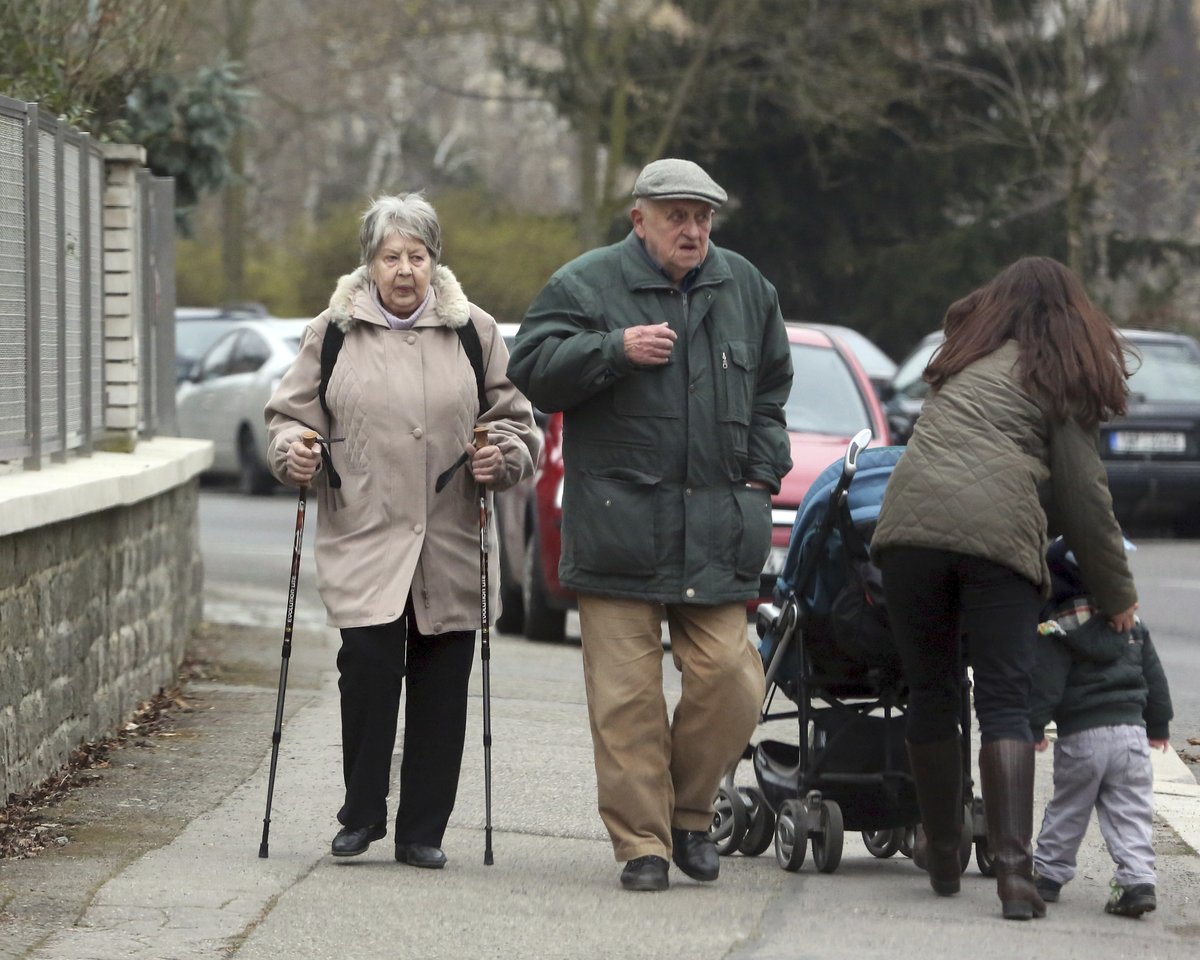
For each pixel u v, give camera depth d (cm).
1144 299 10012
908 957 1548
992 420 1666
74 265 2662
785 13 9981
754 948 1573
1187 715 2961
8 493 2009
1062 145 9331
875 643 1833
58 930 1573
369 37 9944
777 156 10862
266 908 1656
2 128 2247
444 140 17912
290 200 16162
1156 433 5625
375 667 1828
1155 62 10200
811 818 1869
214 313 8019
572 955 1539
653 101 10506
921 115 10738
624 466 1780
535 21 9925
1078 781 1742
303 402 1858
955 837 1758
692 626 1808
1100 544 1667
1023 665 1666
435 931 1602
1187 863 1980
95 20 3266
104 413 2958
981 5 10250
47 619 2127
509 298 11662
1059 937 1625
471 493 1869
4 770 1962
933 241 10725
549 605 3544
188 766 2262
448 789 1853
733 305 1808
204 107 4069
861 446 1819
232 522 5866
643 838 1777
